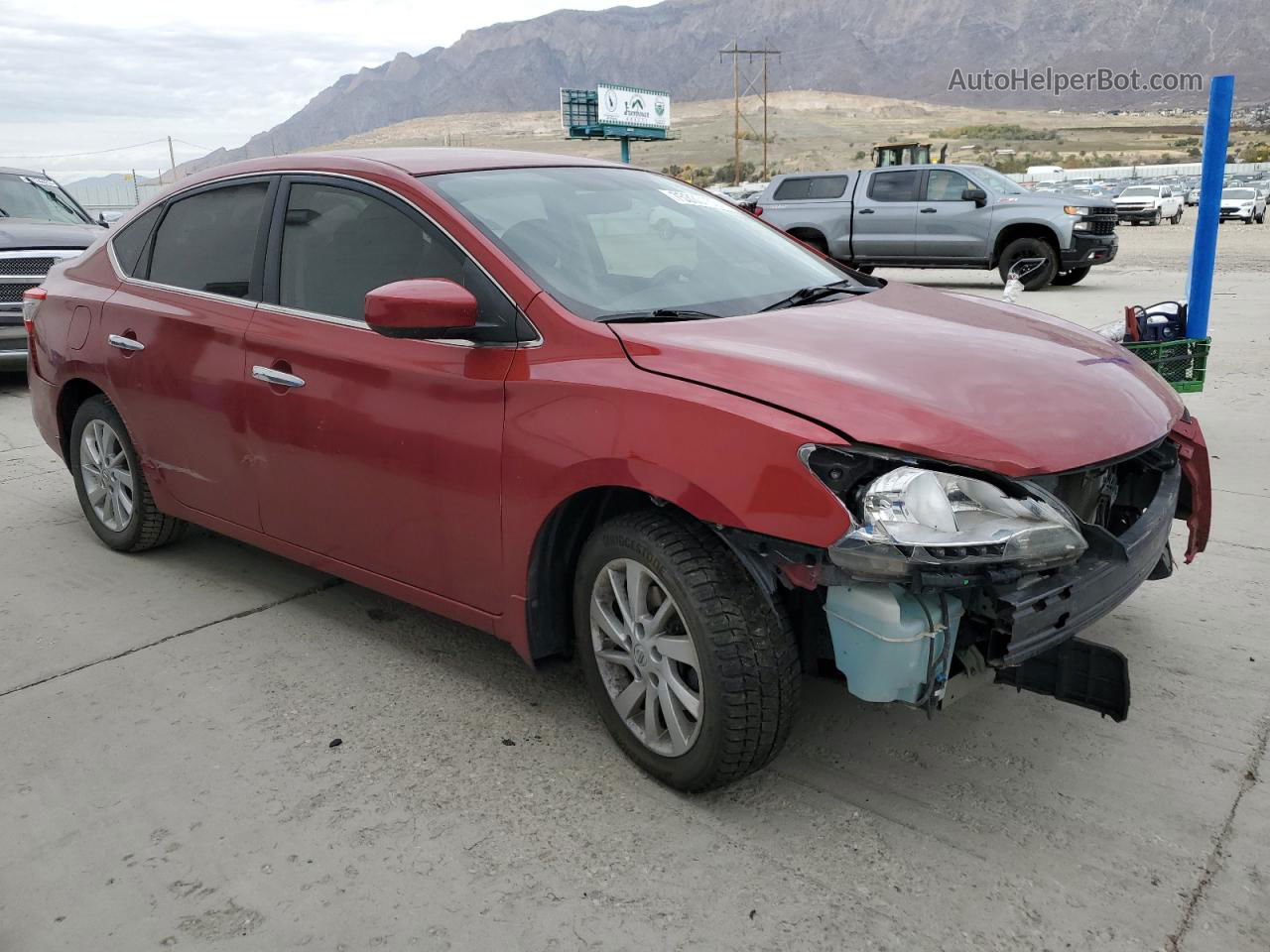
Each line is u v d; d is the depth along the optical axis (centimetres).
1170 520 281
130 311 404
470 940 219
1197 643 348
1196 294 628
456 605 308
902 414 231
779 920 223
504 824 259
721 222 368
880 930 219
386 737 302
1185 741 289
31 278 845
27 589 423
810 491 224
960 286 1664
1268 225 3606
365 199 328
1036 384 255
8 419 770
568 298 284
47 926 226
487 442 281
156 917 228
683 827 256
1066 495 254
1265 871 235
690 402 243
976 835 250
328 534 341
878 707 312
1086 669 239
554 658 302
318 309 334
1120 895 228
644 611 265
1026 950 212
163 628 382
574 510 279
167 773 285
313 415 329
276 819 263
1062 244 1495
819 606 245
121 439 429
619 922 223
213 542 477
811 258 371
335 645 365
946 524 217
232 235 372
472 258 294
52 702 328
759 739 248
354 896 233
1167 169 9125
